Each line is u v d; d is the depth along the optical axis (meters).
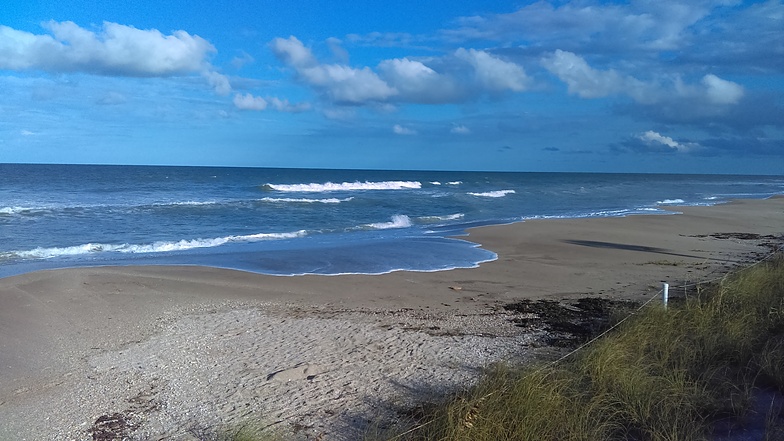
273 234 17.88
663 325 6.75
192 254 14.25
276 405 5.30
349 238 17.52
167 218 21.59
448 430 4.29
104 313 8.62
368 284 10.91
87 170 80.62
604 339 6.20
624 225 20.98
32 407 5.28
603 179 95.44
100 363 6.46
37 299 9.28
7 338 7.30
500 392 4.82
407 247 15.55
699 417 4.81
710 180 101.19
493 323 8.22
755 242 17.02
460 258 13.88
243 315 8.59
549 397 4.73
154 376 6.05
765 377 5.56
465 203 32.03
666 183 75.62
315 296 9.95
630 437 4.59
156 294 9.88
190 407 5.28
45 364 6.42
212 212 23.89
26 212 21.55
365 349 6.94
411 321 8.30
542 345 7.09
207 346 7.06
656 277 11.70
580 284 11.05
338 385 5.78
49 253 14.13
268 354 6.76
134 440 4.67
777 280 8.62
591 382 5.30
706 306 7.45
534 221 22.08
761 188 64.94
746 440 4.45
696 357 5.99
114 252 14.56
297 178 74.69
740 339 6.28
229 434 4.69
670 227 20.67
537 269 12.56
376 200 31.64
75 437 4.71
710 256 14.38
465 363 6.42
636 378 5.23
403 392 5.60
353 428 4.84
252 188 41.06
